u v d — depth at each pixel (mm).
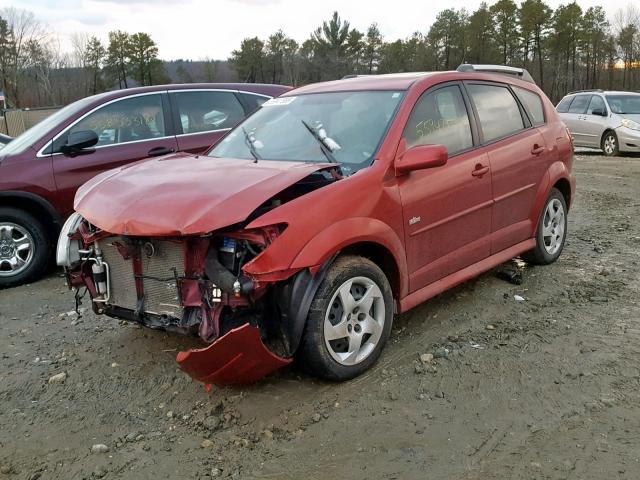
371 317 3953
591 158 16312
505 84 5523
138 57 72938
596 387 3689
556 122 6008
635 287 5445
